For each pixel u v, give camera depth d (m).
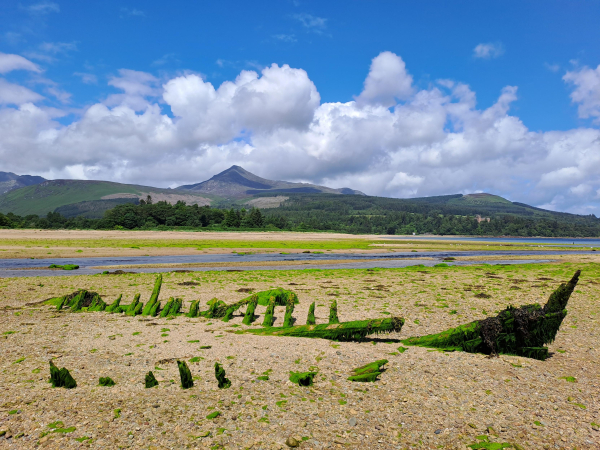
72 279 28.70
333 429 6.61
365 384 8.70
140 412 7.05
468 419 7.07
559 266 46.16
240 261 48.97
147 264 43.28
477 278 32.19
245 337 12.62
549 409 7.54
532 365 10.24
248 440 6.17
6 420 6.58
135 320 15.26
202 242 83.88
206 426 6.59
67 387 8.09
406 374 9.37
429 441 6.27
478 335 11.41
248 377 9.00
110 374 9.02
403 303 19.86
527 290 25.20
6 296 20.70
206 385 8.45
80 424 6.52
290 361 10.20
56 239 77.94
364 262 53.06
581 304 19.88
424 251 85.00
